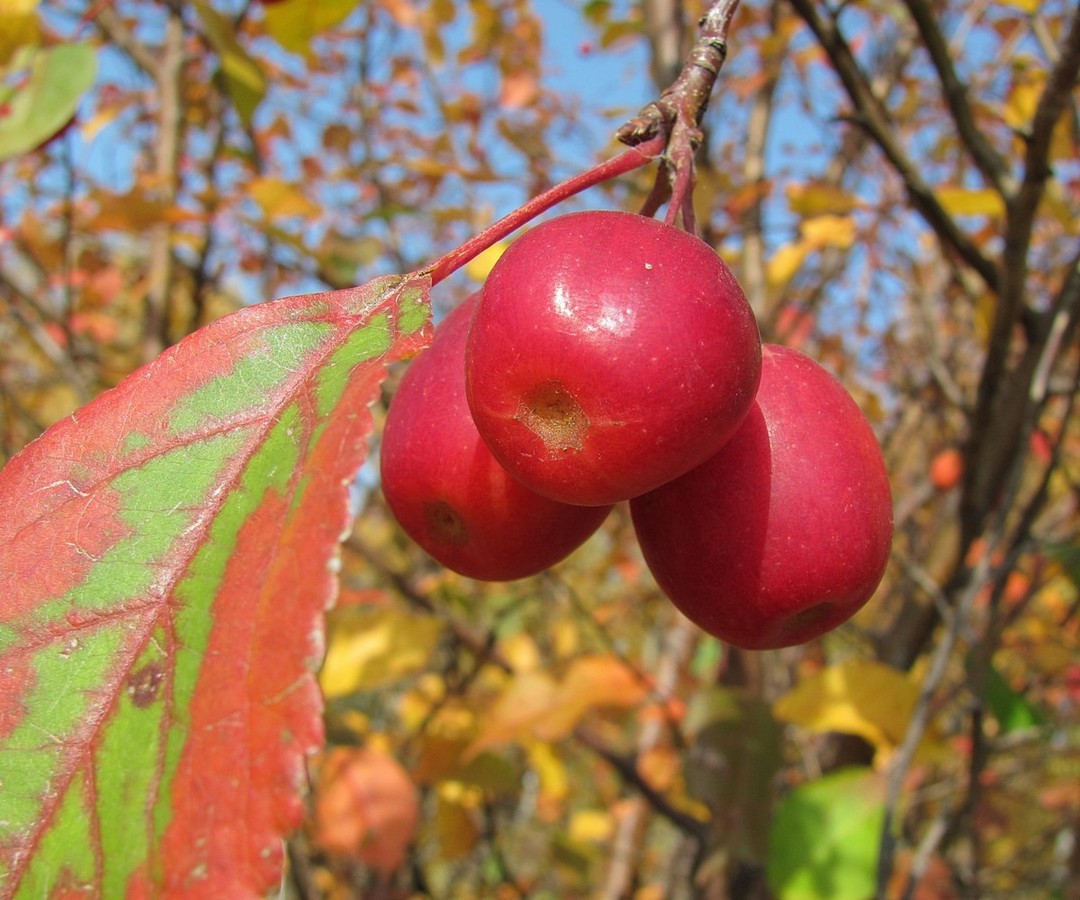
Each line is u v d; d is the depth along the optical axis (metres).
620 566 0.37
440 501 0.09
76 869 0.05
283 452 0.06
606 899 0.32
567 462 0.08
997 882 0.28
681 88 0.09
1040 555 0.21
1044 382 0.15
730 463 0.09
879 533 0.09
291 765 0.05
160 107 0.25
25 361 0.36
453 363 0.09
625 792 0.38
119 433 0.07
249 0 0.24
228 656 0.06
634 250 0.07
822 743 0.22
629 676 0.19
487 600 0.38
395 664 0.20
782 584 0.09
